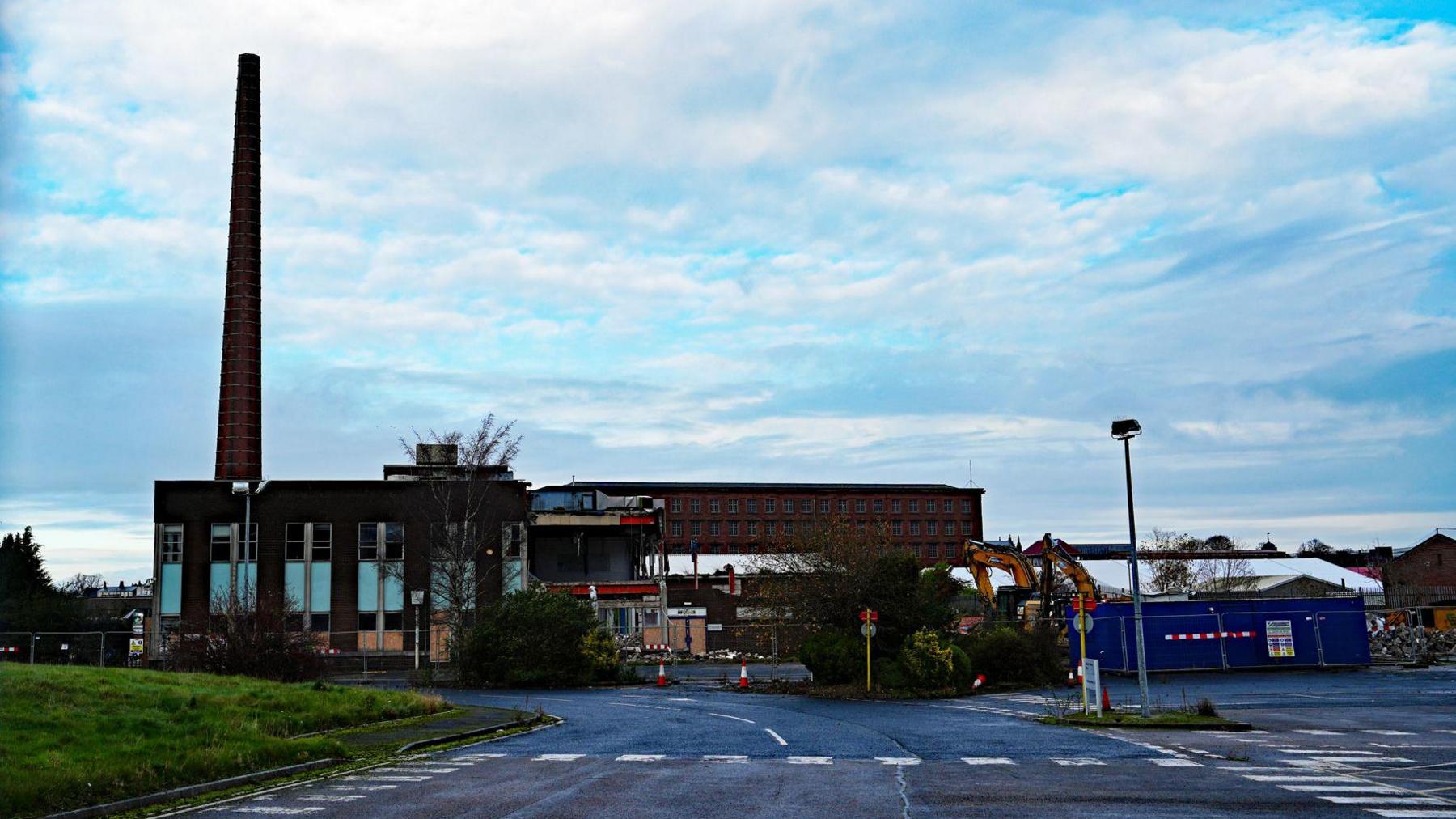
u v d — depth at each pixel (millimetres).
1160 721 25469
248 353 72062
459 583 53156
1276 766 18188
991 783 16359
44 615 64500
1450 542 94000
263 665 36344
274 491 61531
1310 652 47469
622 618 69375
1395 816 13391
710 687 45031
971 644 43062
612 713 31250
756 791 15664
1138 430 26859
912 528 139375
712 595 72188
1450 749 20562
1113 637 46844
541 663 44906
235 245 72875
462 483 60844
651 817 13383
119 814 14219
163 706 22141
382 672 56750
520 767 18625
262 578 60688
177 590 60062
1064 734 24156
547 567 80812
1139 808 13945
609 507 84875
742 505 137125
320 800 15094
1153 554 91125
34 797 13992
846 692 38594
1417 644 54656
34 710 19516
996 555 58469
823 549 44844
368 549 61656
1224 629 47250
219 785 16359
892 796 15062
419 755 20750
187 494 60938
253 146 74312
